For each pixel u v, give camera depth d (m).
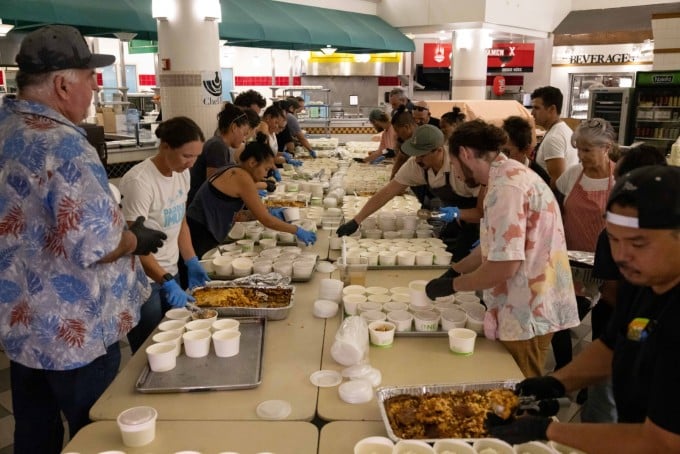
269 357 1.99
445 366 1.92
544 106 4.00
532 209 1.95
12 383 1.96
